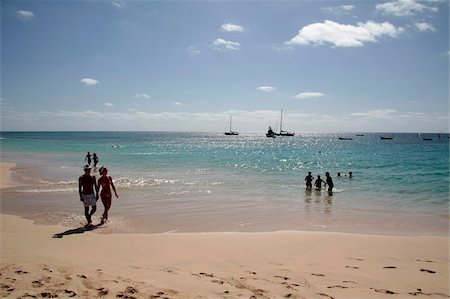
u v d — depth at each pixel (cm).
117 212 1199
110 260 677
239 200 1495
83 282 537
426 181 2303
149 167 3023
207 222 1081
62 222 1019
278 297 516
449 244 854
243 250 773
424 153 5822
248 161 3944
